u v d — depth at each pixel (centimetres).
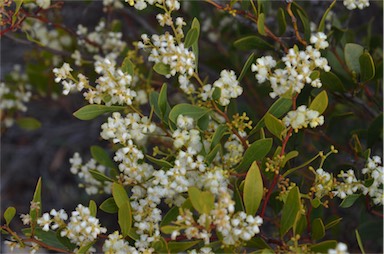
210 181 63
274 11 89
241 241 64
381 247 92
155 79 88
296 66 64
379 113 80
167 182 64
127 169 66
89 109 65
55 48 90
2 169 127
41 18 80
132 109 68
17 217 121
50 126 127
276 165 66
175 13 97
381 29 102
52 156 127
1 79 108
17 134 132
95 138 123
